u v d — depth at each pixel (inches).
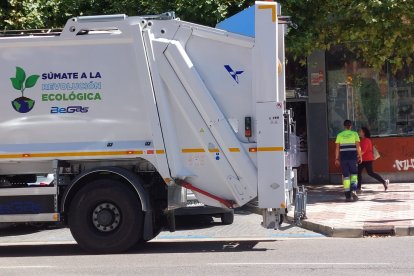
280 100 407.8
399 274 312.0
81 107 404.2
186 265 351.9
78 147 402.6
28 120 406.9
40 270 347.9
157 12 631.2
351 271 321.7
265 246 421.4
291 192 419.8
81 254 407.2
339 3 685.3
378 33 713.0
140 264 358.9
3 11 634.8
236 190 396.5
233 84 395.2
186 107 396.5
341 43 792.9
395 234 457.4
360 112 844.0
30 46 406.3
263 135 389.7
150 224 398.0
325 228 474.9
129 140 401.1
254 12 393.1
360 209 568.7
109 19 401.1
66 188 403.2
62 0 656.4
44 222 412.8
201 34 397.1
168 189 400.8
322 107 845.8
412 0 673.6
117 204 398.9
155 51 398.6
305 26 689.6
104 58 402.6
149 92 396.8
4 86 407.8
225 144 394.9
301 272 321.4
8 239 506.6
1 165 414.3
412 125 833.5
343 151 644.1
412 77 806.5
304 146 856.9
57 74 405.7
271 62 389.4
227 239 465.1
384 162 835.4
